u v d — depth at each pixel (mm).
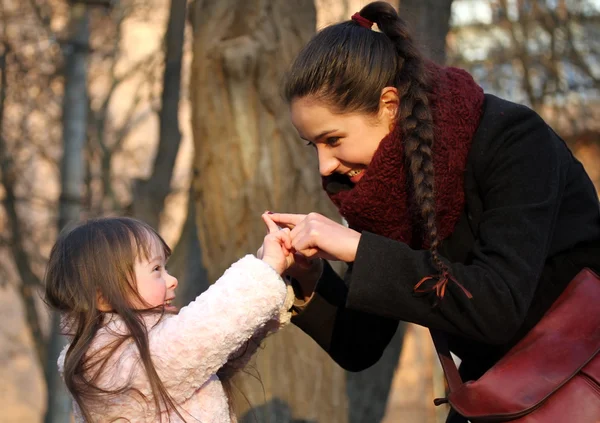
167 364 2125
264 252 2297
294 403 3373
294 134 3461
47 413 6742
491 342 2031
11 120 10086
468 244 2188
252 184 3436
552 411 1979
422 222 2168
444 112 2104
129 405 2168
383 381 4328
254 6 3475
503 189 2066
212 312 2146
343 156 2205
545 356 2039
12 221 10578
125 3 10273
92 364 2180
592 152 10836
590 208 2203
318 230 2146
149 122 11656
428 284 2018
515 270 1989
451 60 9023
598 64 10070
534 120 2119
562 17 9930
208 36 3479
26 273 10680
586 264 2176
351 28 2221
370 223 2211
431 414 10859
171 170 7770
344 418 3420
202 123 3482
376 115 2164
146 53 10734
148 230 2418
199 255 5676
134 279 2316
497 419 1998
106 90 11055
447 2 4195
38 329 10727
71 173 6453
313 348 3418
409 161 2111
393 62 2172
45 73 9805
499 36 9906
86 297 2266
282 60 3459
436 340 2188
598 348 2025
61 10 9609
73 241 2336
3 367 19094
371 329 2516
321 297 2488
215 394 2279
